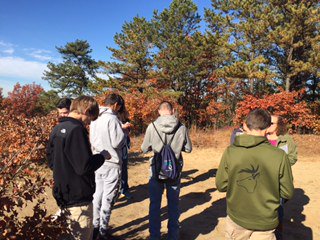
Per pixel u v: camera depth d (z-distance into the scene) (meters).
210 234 5.03
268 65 23.56
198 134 17.70
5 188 2.95
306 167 10.41
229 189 2.96
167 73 27.89
